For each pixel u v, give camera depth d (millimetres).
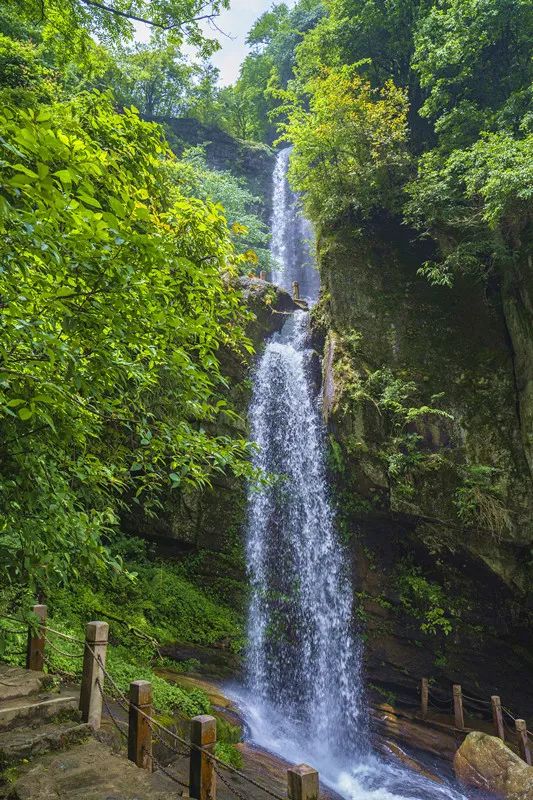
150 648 10367
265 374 15305
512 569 12445
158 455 5727
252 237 24125
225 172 27453
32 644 5953
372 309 15195
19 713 4793
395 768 10172
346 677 12852
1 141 2654
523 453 13062
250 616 13211
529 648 12648
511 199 12539
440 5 17078
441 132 17031
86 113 5875
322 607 13438
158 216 5488
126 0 10273
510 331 14312
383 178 16078
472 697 12562
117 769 4297
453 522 12547
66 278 3543
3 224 2703
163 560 13711
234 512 14133
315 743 10914
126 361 4555
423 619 12969
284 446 14875
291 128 16828
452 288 15391
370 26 18875
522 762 8906
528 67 15203
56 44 10422
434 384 13992
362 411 13469
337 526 13680
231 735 8289
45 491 4285
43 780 4012
